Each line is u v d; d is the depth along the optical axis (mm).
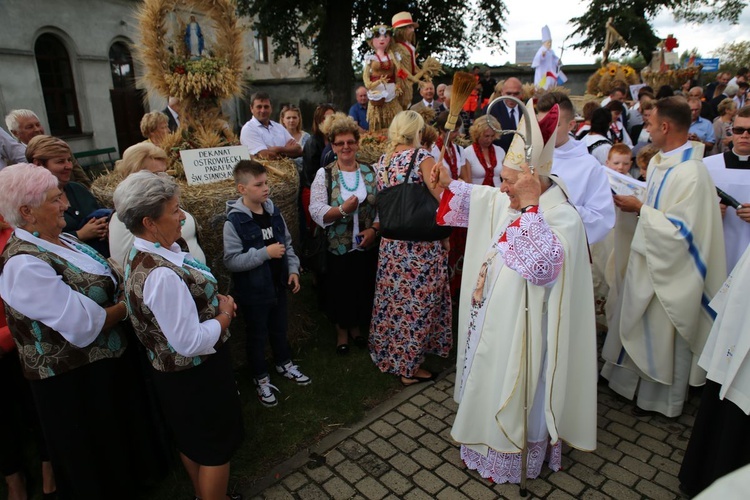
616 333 3176
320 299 4211
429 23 17172
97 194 3109
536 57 8406
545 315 2318
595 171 2852
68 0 12430
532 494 2457
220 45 3525
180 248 2223
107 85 13781
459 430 2512
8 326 2076
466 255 2744
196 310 1922
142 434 2377
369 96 4695
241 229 2975
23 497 2543
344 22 14398
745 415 2105
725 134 7348
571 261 2307
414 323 3342
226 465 2166
